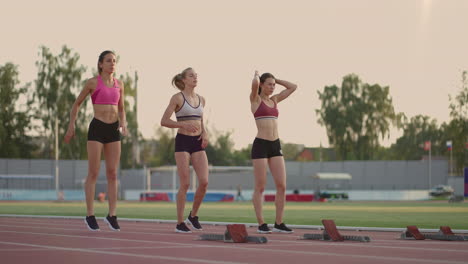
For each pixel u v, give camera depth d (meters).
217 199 56.91
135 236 9.12
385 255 6.30
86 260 5.66
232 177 71.62
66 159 76.56
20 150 79.25
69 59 76.81
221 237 8.14
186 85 10.89
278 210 10.79
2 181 64.94
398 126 97.00
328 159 120.62
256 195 10.78
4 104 77.88
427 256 6.21
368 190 67.19
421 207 32.25
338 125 95.75
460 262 5.67
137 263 5.44
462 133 83.31
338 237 8.32
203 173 10.97
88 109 77.44
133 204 41.22
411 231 8.66
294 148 121.88
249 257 6.05
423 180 70.44
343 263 5.56
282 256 6.16
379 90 96.62
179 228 10.45
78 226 12.05
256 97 10.91
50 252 6.39
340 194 62.25
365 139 96.19
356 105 96.12
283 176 10.83
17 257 5.90
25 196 61.81
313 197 55.50
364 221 15.72
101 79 10.79
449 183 70.56
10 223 13.41
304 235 8.75
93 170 10.74
